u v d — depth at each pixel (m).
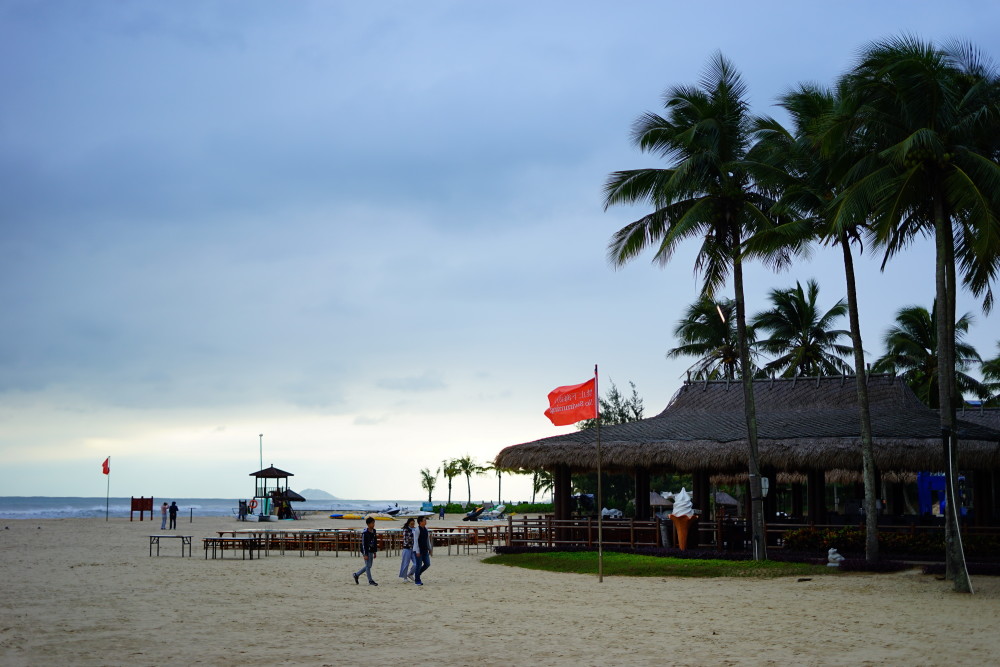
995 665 12.52
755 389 37.28
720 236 30.97
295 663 12.61
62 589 22.42
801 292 56.00
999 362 62.41
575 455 33.03
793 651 13.73
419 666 12.45
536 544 34.81
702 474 35.66
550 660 12.96
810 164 28.16
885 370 56.22
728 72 30.61
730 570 26.52
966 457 27.84
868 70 23.95
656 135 30.66
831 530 29.72
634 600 20.69
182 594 21.42
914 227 26.67
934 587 22.77
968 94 23.33
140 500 74.38
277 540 38.62
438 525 70.31
